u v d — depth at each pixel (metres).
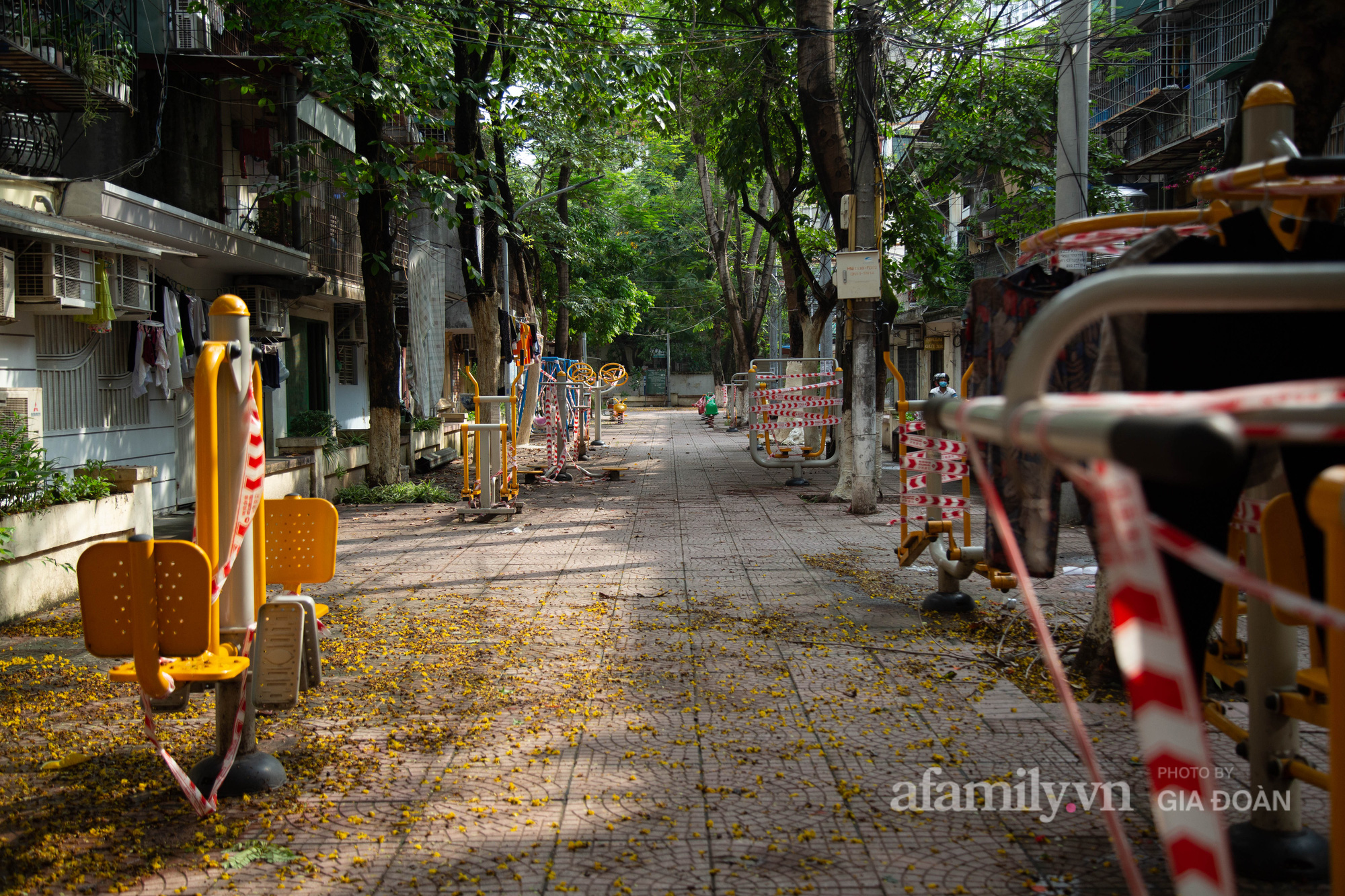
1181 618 2.49
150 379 10.62
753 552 9.00
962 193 16.38
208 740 4.27
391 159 13.64
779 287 35.28
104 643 3.29
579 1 13.30
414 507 12.73
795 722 4.47
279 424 14.92
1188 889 0.98
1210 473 0.85
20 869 3.13
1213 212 3.20
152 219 9.88
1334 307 1.14
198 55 12.03
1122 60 16.53
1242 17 14.58
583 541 9.79
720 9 14.78
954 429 1.47
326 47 12.92
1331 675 1.54
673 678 5.16
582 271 33.91
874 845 3.25
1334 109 4.53
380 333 13.77
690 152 28.56
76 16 9.75
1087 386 3.55
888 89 14.49
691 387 61.47
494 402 12.23
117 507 7.81
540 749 4.17
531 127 20.28
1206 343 2.41
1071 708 1.26
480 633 6.15
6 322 7.88
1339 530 1.52
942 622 6.27
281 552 4.53
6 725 4.50
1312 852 2.95
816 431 16.59
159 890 3.00
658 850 3.23
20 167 9.22
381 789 3.75
